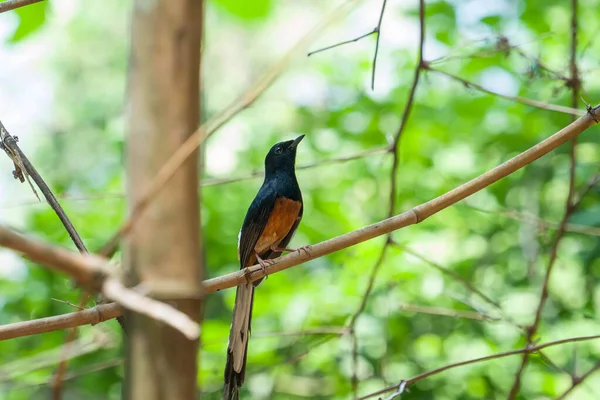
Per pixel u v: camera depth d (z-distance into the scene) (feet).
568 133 19.56
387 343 34.37
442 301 38.14
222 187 46.65
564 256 39.34
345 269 38.99
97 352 36.86
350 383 36.09
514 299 39.50
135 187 9.65
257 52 73.87
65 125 66.33
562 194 40.70
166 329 9.62
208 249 43.11
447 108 44.98
